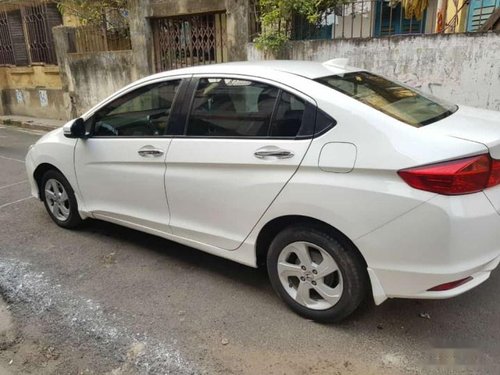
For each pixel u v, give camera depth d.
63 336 2.94
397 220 2.42
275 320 3.00
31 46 11.89
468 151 2.33
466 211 2.33
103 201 4.04
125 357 2.71
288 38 6.89
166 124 3.45
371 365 2.57
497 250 2.50
